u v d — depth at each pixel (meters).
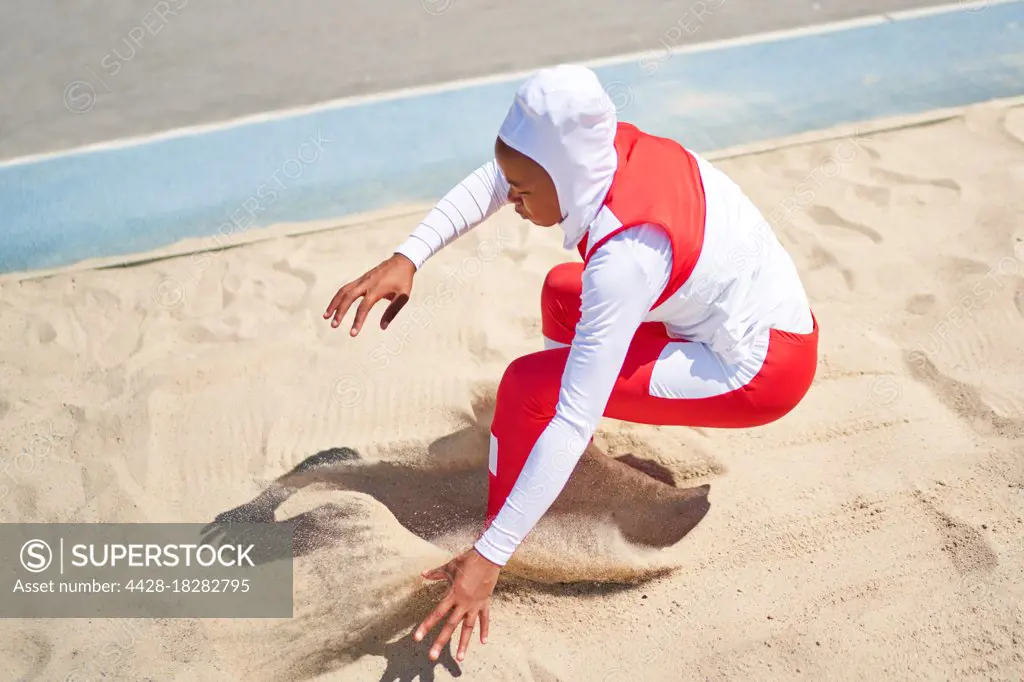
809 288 3.59
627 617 2.60
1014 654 2.45
